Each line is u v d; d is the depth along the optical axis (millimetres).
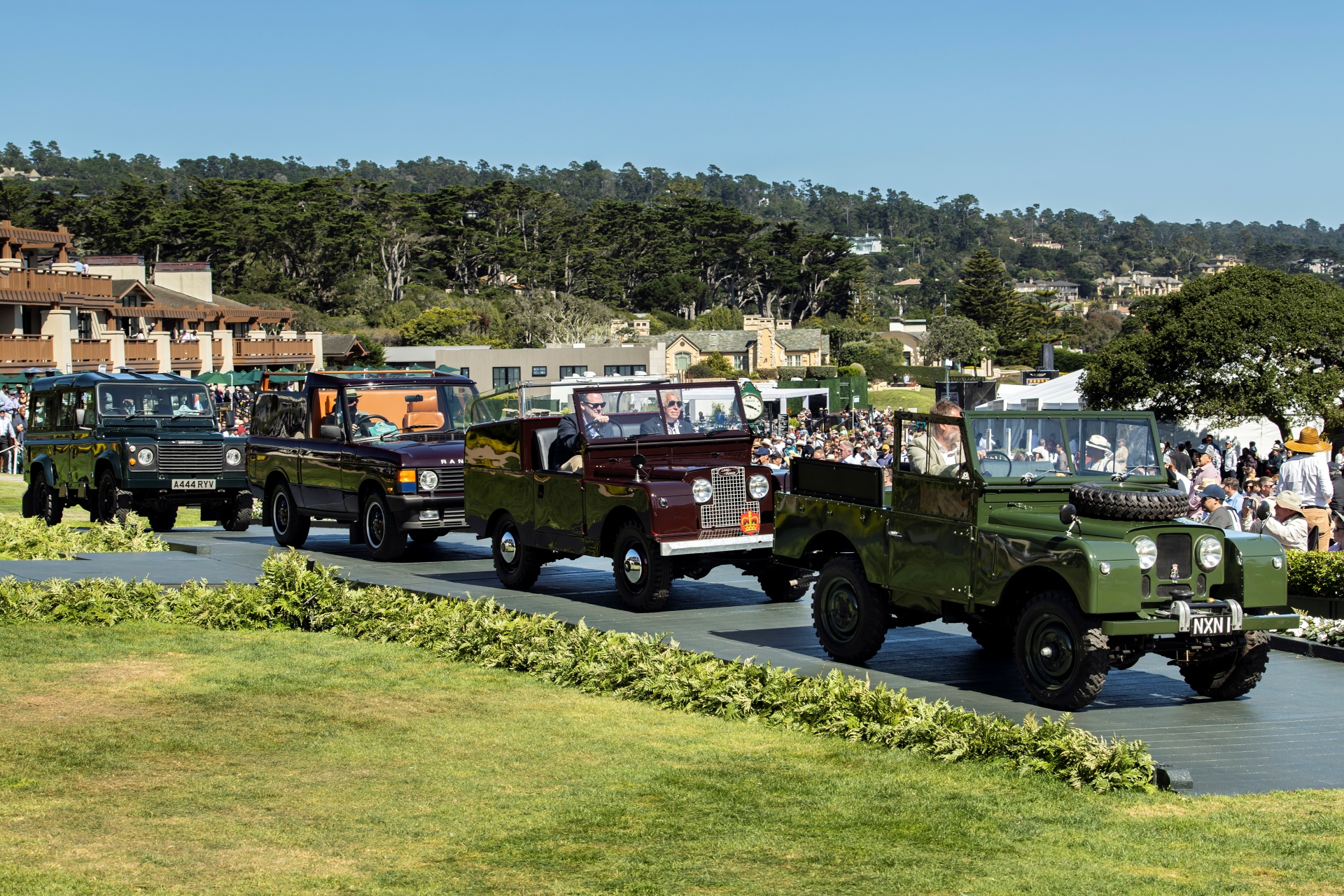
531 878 5977
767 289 166250
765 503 13273
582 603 13617
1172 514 9000
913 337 144375
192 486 20266
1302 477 15773
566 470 13938
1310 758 7984
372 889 5824
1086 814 6902
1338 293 46500
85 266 59438
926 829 6684
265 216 120938
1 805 6871
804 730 8656
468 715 9031
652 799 7188
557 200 157375
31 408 22312
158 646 11070
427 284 139875
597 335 113188
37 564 14766
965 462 9664
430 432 17422
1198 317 45406
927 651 11391
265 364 75062
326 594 12477
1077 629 8852
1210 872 6051
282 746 8172
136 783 7328
